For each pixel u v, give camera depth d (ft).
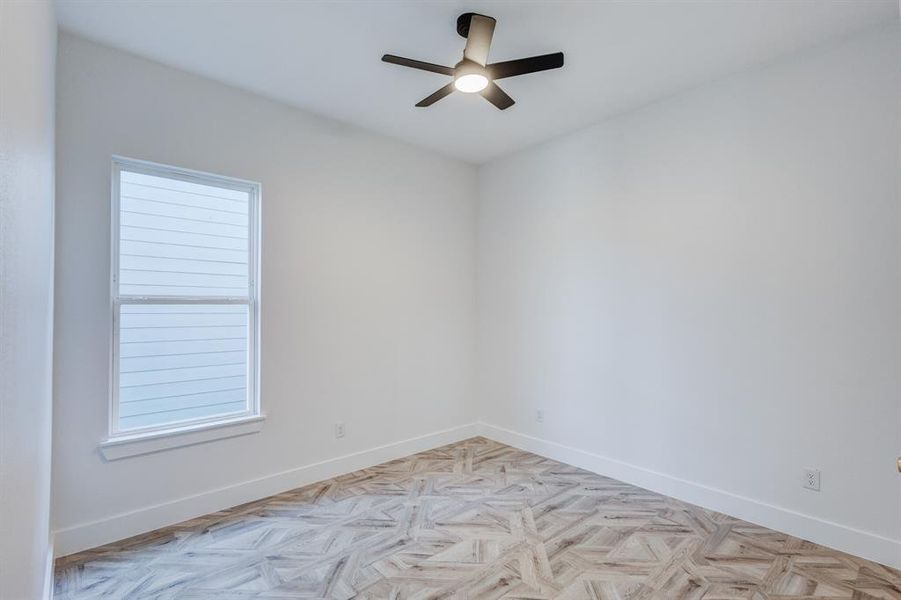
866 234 7.98
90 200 8.32
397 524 9.16
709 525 9.12
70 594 6.96
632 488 10.98
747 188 9.38
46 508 6.18
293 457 10.93
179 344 9.59
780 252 8.94
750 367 9.32
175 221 9.58
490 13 7.61
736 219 9.53
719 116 9.79
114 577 7.39
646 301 11.03
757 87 9.27
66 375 8.04
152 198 9.31
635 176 11.25
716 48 8.61
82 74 8.28
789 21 7.79
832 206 8.34
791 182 8.81
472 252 15.17
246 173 10.26
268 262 10.59
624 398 11.44
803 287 8.66
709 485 9.87
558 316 12.98
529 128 12.35
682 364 10.37
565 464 12.60
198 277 9.86
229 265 10.28
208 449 9.65
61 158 8.04
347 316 12.01
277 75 9.64
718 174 9.80
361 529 8.96
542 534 8.78
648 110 11.00
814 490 8.48
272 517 9.45
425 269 13.83
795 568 7.65
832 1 7.29
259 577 7.44
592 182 12.19
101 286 8.43
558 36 8.23
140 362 9.10
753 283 9.29
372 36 8.30
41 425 4.86
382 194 12.78
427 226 13.89
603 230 11.94
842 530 8.14
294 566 7.73
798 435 8.69
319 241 11.48
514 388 14.16
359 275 12.27
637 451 11.16
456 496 10.49
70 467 8.04
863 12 7.55
